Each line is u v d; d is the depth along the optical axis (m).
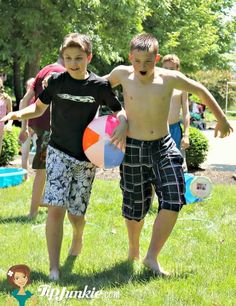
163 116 4.57
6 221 6.42
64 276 4.38
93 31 20.27
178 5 27.39
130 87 4.57
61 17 18.56
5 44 18.67
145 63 4.39
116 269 4.59
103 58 21.53
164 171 4.47
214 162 14.24
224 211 7.38
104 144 4.45
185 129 6.83
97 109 4.59
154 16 26.23
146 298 3.88
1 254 4.94
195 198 7.88
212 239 5.71
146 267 4.57
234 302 3.83
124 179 4.68
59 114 4.50
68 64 4.34
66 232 5.88
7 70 25.67
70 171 4.54
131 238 4.82
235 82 42.84
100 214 6.91
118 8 19.64
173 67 6.26
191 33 27.69
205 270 4.56
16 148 12.38
